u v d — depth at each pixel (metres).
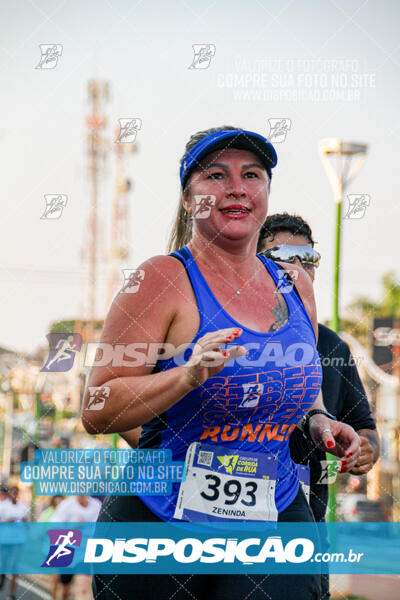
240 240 2.60
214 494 2.57
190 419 2.54
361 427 3.53
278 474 2.66
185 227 2.93
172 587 2.57
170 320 2.54
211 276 2.61
